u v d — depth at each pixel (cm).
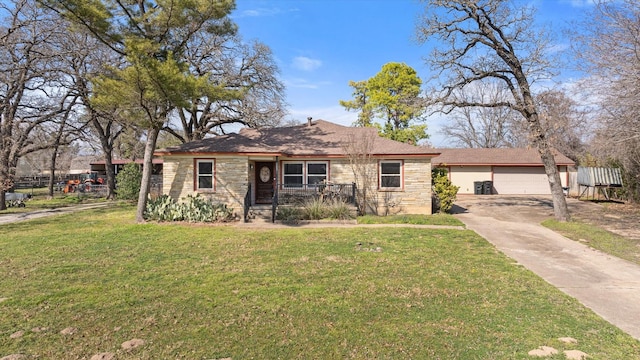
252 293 594
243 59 2416
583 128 1273
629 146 1243
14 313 521
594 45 1025
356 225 1302
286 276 688
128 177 2288
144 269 745
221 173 1590
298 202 1572
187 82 1296
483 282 647
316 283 643
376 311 517
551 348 407
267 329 462
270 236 1101
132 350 412
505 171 2762
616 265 774
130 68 1198
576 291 609
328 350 409
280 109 2520
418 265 762
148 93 1267
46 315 513
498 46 1404
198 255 865
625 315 506
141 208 1451
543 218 1477
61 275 704
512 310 519
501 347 411
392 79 3356
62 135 2439
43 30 1805
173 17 1353
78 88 2078
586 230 1142
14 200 2302
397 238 1051
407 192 1599
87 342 433
